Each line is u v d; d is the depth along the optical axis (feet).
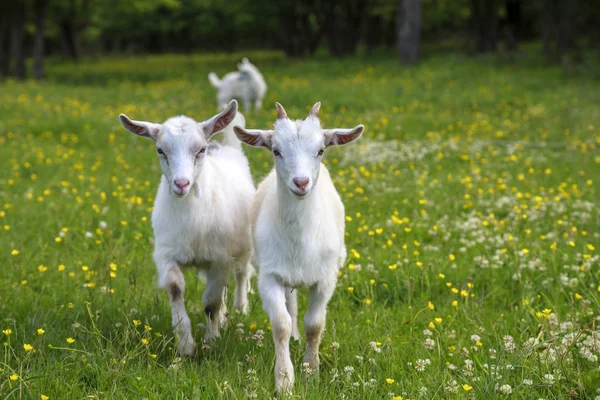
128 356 15.25
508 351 15.30
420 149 41.70
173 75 102.63
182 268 18.22
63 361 15.35
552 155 40.47
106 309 18.39
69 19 146.00
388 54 128.36
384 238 25.12
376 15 149.48
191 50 200.85
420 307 19.27
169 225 17.34
